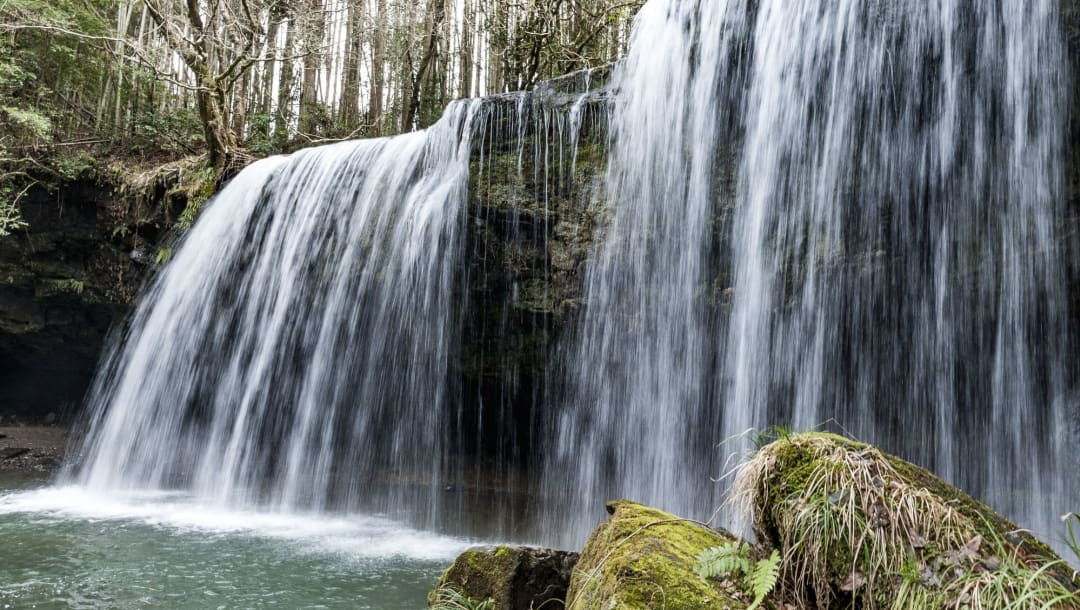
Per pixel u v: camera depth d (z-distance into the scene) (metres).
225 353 11.88
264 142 18.42
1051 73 5.69
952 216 6.30
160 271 13.39
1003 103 5.97
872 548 2.51
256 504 9.95
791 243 7.27
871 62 6.74
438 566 6.74
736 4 7.96
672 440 8.22
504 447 10.72
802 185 7.20
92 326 15.05
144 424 12.20
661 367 8.32
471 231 9.50
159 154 16.22
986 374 6.24
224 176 13.57
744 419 7.55
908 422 6.72
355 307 10.62
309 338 11.01
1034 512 6.03
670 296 8.27
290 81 21.25
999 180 6.02
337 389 10.71
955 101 6.25
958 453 6.46
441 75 22.25
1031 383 5.99
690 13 8.47
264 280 11.75
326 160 11.83
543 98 9.49
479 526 9.26
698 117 8.19
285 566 6.48
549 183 9.22
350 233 10.92
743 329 7.63
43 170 14.07
